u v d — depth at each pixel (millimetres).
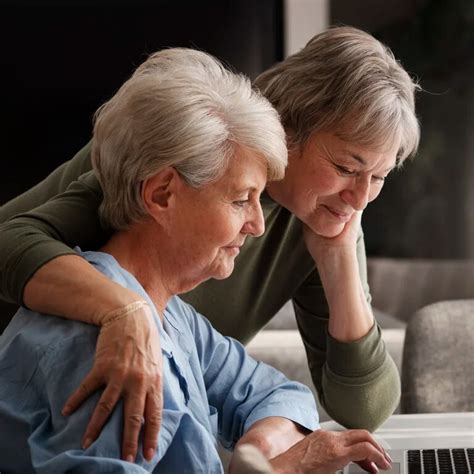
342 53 2205
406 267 7836
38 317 1850
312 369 2668
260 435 2158
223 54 7777
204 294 2559
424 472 2117
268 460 1976
